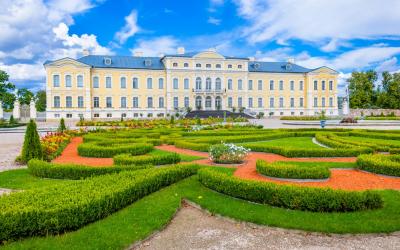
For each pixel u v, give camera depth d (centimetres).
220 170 1118
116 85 6338
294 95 7256
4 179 1034
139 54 6944
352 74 8438
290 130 2561
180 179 984
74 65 5997
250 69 7025
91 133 2398
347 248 571
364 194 714
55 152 1515
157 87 6544
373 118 4944
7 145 2097
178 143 1750
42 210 579
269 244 590
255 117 6500
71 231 608
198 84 6612
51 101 5916
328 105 7338
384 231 617
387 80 8206
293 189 732
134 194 773
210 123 4138
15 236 566
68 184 765
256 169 1107
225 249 572
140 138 1955
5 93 6481
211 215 735
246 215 695
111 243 563
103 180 802
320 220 660
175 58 6462
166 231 649
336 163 1228
